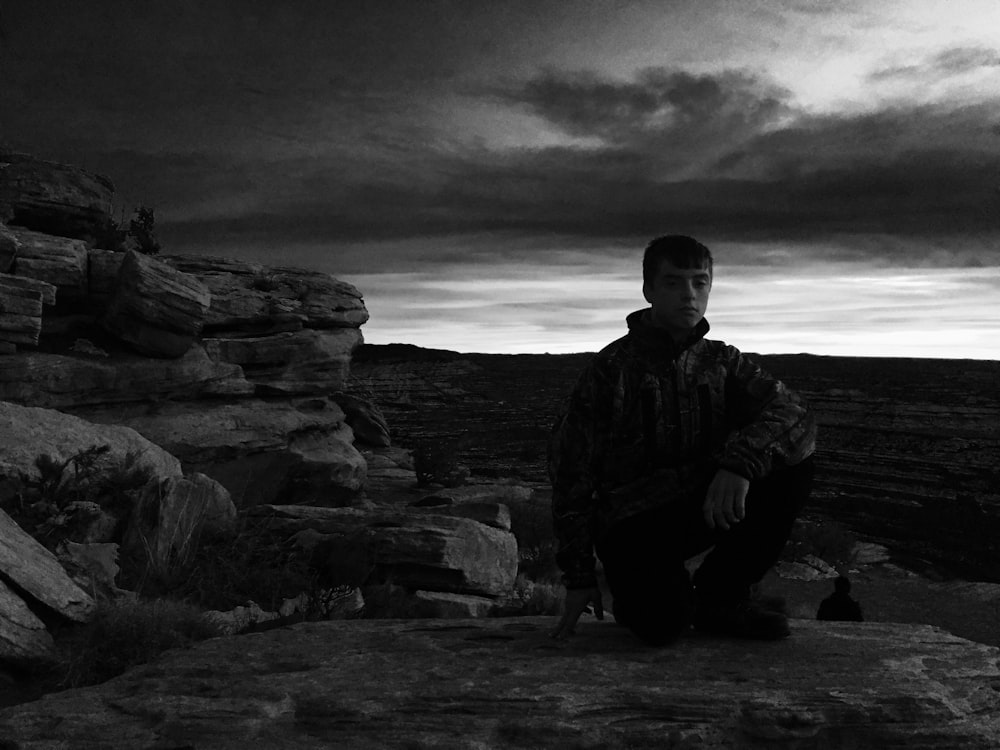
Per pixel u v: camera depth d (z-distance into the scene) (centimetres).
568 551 314
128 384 1495
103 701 286
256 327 1861
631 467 299
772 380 294
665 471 297
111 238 1714
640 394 294
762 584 2106
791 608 1806
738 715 255
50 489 847
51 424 1003
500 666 302
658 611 309
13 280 1331
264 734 256
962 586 2173
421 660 317
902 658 304
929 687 270
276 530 973
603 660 304
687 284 288
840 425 5072
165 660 335
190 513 860
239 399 1706
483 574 989
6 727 266
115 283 1526
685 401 293
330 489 1745
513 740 250
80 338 1502
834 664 296
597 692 268
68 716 270
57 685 509
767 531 296
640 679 281
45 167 1633
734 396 298
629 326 309
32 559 611
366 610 838
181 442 1480
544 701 263
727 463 269
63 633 574
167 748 248
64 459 937
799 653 311
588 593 325
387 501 2106
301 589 831
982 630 1725
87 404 1439
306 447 1742
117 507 913
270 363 1792
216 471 1538
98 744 251
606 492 306
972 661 304
